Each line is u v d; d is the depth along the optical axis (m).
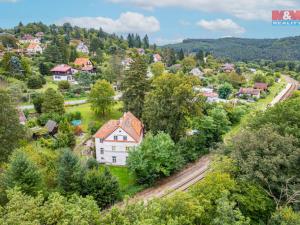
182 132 55.88
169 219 19.39
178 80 54.69
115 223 18.61
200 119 56.28
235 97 111.38
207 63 181.88
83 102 87.62
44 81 105.81
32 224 16.08
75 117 72.19
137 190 42.94
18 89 84.81
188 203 22.09
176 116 54.44
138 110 64.12
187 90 52.12
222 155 35.53
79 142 61.25
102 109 73.81
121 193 41.12
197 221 23.80
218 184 26.47
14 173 32.84
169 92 54.09
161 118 54.25
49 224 17.56
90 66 133.50
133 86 63.69
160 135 46.25
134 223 17.77
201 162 52.34
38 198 19.50
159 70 127.75
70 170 37.41
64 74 115.25
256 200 27.03
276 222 23.80
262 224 26.66
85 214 17.94
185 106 53.25
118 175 48.09
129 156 44.84
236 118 75.81
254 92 111.62
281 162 28.44
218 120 57.53
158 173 45.59
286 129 34.78
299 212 25.36
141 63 64.69
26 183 32.88
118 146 50.91
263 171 28.77
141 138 56.16
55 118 68.31
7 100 45.72
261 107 96.38
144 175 44.56
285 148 30.16
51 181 39.16
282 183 28.56
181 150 51.00
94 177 38.50
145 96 58.78
